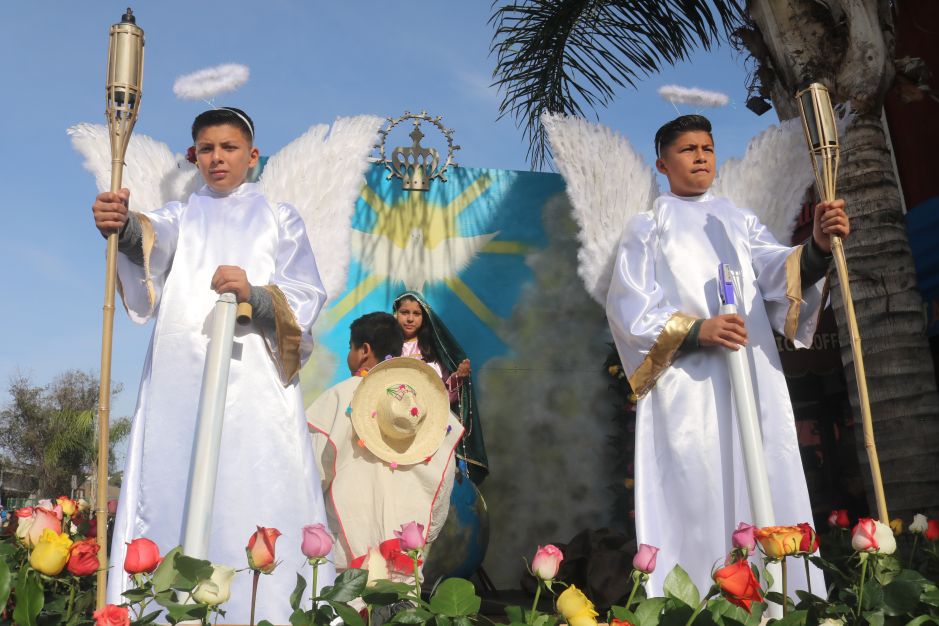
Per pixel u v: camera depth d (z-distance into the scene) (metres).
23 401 39.34
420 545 2.58
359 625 2.32
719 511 3.67
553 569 2.44
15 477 39.50
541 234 7.45
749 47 5.74
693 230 4.08
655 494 3.75
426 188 7.27
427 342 6.27
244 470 3.43
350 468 4.42
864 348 4.96
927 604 2.62
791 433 3.79
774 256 3.99
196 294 3.60
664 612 2.32
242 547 3.34
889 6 5.36
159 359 3.52
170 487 3.40
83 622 2.64
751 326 3.92
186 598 2.47
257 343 3.57
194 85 3.99
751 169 4.72
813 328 4.03
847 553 4.34
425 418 4.46
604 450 7.28
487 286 7.30
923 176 6.96
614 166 4.51
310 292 3.69
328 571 3.46
